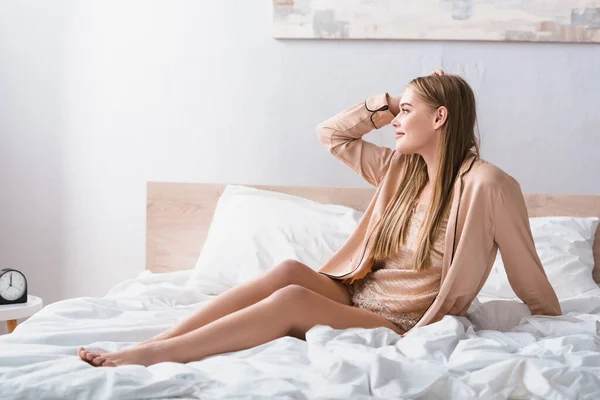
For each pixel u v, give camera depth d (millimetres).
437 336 1604
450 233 1824
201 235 3102
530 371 1356
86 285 3248
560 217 2855
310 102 3090
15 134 3223
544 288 1912
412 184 1992
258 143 3125
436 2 2980
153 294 2307
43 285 3264
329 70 3072
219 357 1525
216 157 3150
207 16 3119
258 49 3102
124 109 3182
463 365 1424
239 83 3121
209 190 3096
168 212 3117
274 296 1660
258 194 3008
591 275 2652
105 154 3203
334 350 1504
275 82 3102
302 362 1469
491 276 2537
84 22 3174
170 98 3158
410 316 1872
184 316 2012
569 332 1787
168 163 3176
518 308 1964
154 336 1779
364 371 1368
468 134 1932
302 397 1263
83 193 3223
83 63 3186
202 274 2602
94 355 1500
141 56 3158
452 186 1901
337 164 3076
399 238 1931
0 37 3197
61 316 1961
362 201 3006
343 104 3072
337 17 3027
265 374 1380
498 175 1833
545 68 2982
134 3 3146
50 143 3219
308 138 3096
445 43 3012
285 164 3115
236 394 1244
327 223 2783
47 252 3250
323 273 2047
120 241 3223
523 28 2953
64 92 3199
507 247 1867
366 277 2008
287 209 2836
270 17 3084
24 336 1655
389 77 3045
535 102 2992
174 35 3137
